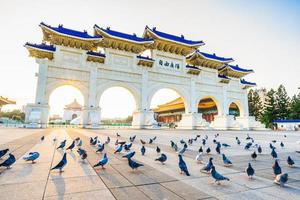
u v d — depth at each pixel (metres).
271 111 76.94
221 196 4.74
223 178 5.46
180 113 75.12
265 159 9.73
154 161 8.67
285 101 78.12
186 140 19.08
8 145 12.19
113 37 39.75
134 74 43.03
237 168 7.69
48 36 38.69
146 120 41.81
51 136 18.73
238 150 12.88
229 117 53.44
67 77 36.91
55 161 8.09
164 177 6.23
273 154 9.98
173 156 10.03
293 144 17.67
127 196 4.62
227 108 55.19
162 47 46.69
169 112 84.38
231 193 4.95
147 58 44.00
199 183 5.72
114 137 19.98
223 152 11.88
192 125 47.09
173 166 7.78
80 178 5.94
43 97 34.47
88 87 38.38
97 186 5.27
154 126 41.62
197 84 51.25
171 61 47.84
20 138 16.28
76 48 38.47
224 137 24.36
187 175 6.48
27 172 6.44
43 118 34.06
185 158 9.62
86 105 37.59
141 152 10.40
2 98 52.72
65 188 5.07
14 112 89.62
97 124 37.06
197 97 50.69
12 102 58.28
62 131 26.66
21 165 7.36
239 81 59.03
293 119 74.75
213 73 54.44
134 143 15.55
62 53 37.31
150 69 44.72
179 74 48.12
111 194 4.73
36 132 23.50
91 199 4.40
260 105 81.12
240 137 24.95
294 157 10.60
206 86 52.66
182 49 48.44
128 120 107.94
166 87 46.59
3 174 6.17
